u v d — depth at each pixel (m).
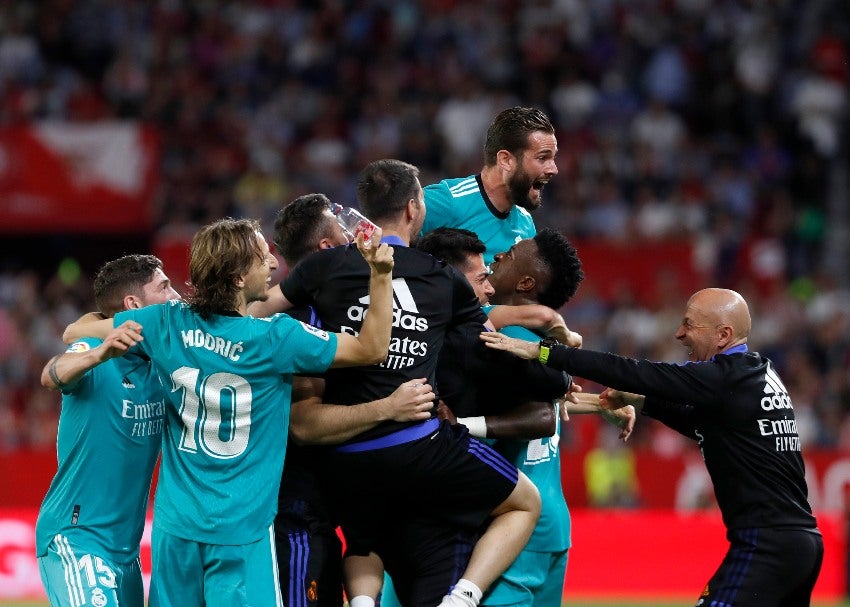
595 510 25.17
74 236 32.88
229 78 35.38
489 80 35.53
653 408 12.02
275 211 32.25
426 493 10.55
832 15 37.06
